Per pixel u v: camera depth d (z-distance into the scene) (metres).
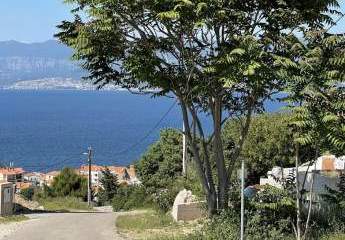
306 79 13.52
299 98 13.48
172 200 27.12
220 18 14.54
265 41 14.45
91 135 181.62
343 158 20.70
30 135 189.00
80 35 15.35
